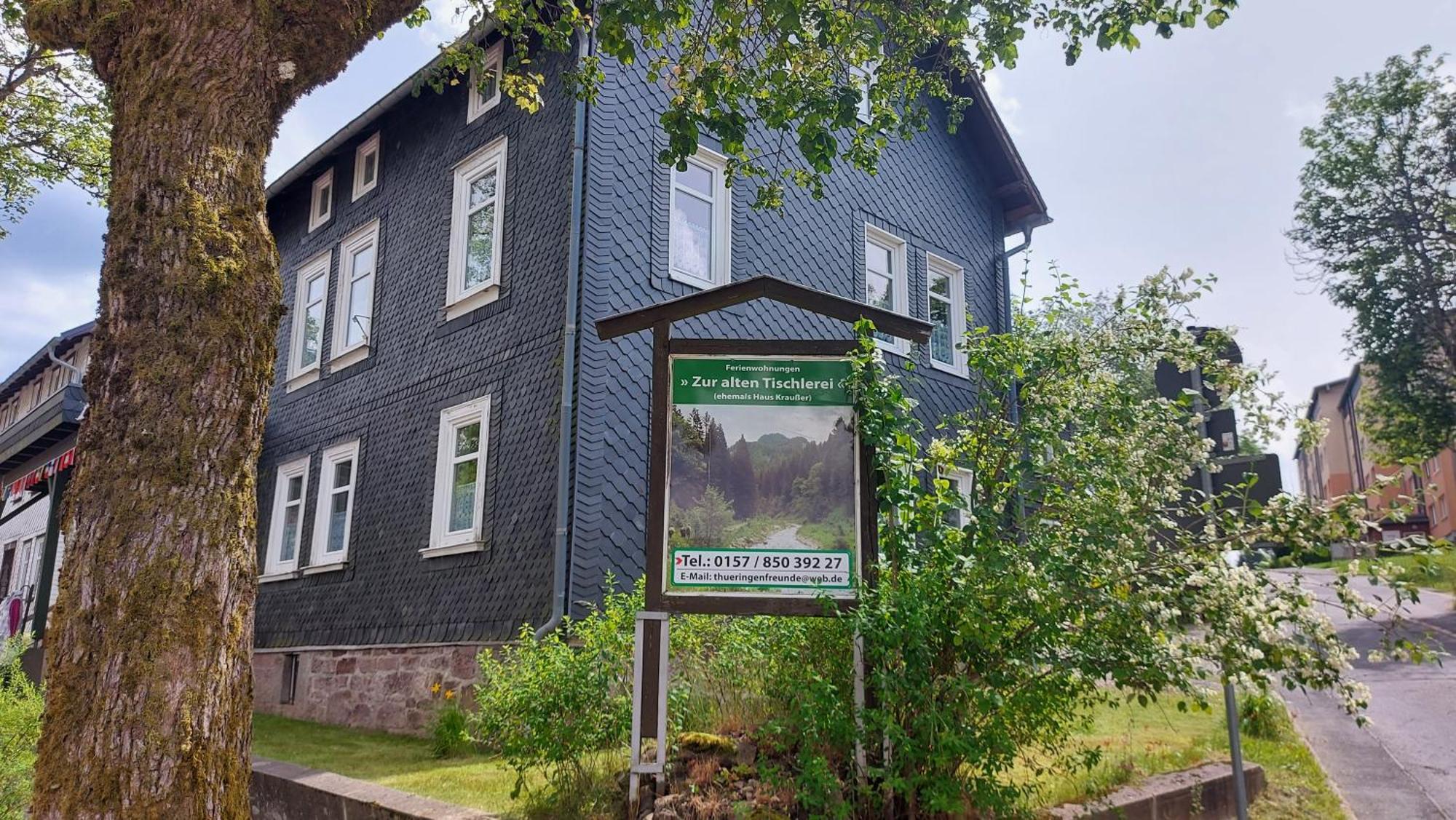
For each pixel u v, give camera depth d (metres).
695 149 7.76
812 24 7.96
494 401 11.59
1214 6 7.40
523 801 6.14
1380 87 32.94
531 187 11.77
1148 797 6.08
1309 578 5.35
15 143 17.62
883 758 5.07
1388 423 34.28
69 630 3.91
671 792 5.34
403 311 13.74
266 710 14.29
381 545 12.98
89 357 4.33
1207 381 5.86
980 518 5.17
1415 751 9.29
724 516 5.54
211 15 4.72
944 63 9.66
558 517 10.09
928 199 15.54
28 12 5.12
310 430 15.27
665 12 7.46
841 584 5.41
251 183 4.67
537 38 12.05
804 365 5.73
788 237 12.95
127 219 4.39
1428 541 4.93
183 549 3.99
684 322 11.49
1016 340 5.68
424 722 11.28
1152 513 5.28
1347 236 33.81
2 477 23.75
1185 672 4.79
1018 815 5.16
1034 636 5.00
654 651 5.42
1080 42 7.86
